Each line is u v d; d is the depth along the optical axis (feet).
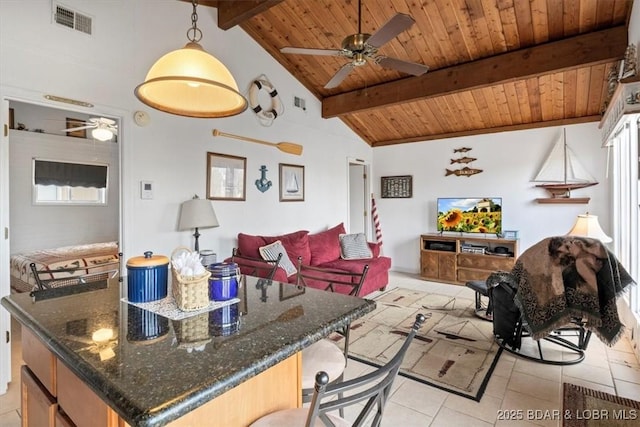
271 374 3.58
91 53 9.23
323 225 17.81
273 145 14.85
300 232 14.97
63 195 16.66
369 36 7.99
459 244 17.52
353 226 22.40
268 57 14.60
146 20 10.46
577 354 9.39
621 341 10.28
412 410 6.95
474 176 18.21
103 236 17.92
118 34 9.79
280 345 3.23
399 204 20.75
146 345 3.19
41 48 8.37
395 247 20.95
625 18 10.32
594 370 8.52
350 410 6.93
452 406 7.08
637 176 9.56
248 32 13.73
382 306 13.78
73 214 16.96
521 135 16.87
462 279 17.34
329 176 18.21
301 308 4.39
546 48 11.62
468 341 10.32
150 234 10.59
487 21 11.36
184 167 11.53
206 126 12.22
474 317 12.43
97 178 17.65
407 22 7.29
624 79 8.24
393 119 18.58
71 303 4.50
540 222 16.46
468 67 13.19
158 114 10.79
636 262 9.93
